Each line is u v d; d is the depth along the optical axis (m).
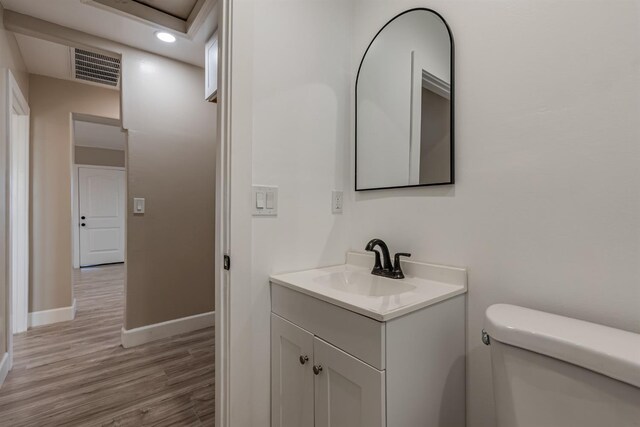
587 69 0.86
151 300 2.46
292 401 1.13
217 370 1.18
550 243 0.92
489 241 1.06
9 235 1.96
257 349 1.21
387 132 1.40
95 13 1.93
